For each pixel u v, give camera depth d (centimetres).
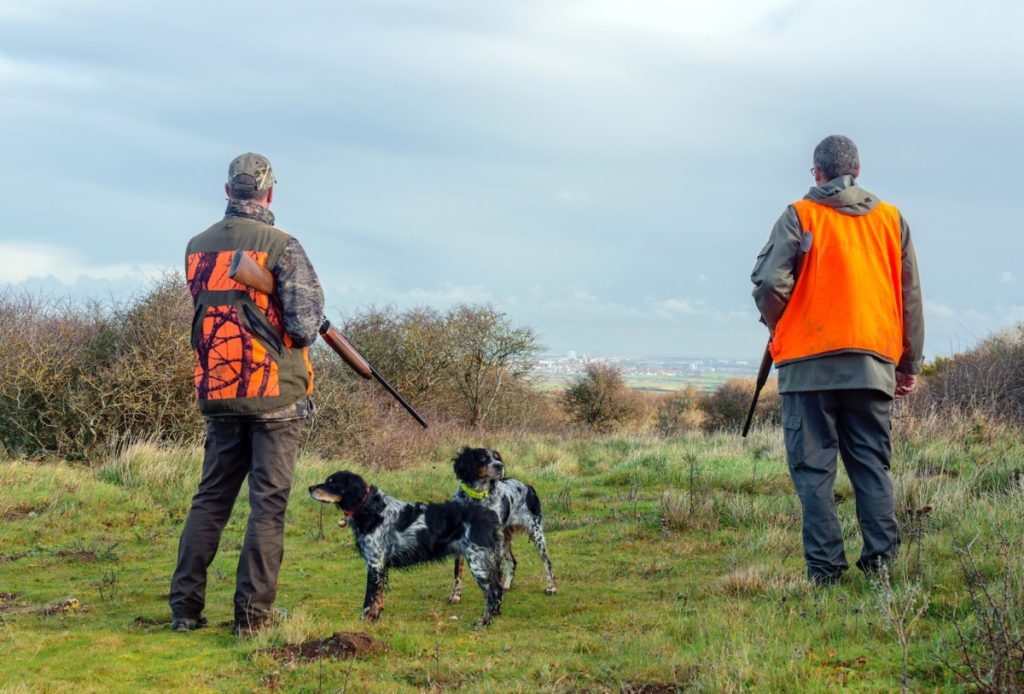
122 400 1464
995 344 1742
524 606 587
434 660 440
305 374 513
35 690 389
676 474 1080
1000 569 482
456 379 2691
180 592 505
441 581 670
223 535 838
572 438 2011
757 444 1318
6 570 699
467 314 2678
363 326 2622
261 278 484
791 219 514
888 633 413
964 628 402
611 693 377
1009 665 347
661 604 553
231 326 486
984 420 1145
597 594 609
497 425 2666
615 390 3475
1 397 1449
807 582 523
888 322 508
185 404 1536
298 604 592
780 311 519
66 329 1535
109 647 460
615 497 1004
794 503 849
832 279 503
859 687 356
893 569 505
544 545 647
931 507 635
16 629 501
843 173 520
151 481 1066
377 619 550
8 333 1485
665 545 751
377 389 2202
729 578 569
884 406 515
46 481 996
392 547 559
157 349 1497
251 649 449
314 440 1723
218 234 501
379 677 411
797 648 402
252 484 499
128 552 771
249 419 495
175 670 423
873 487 518
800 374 515
